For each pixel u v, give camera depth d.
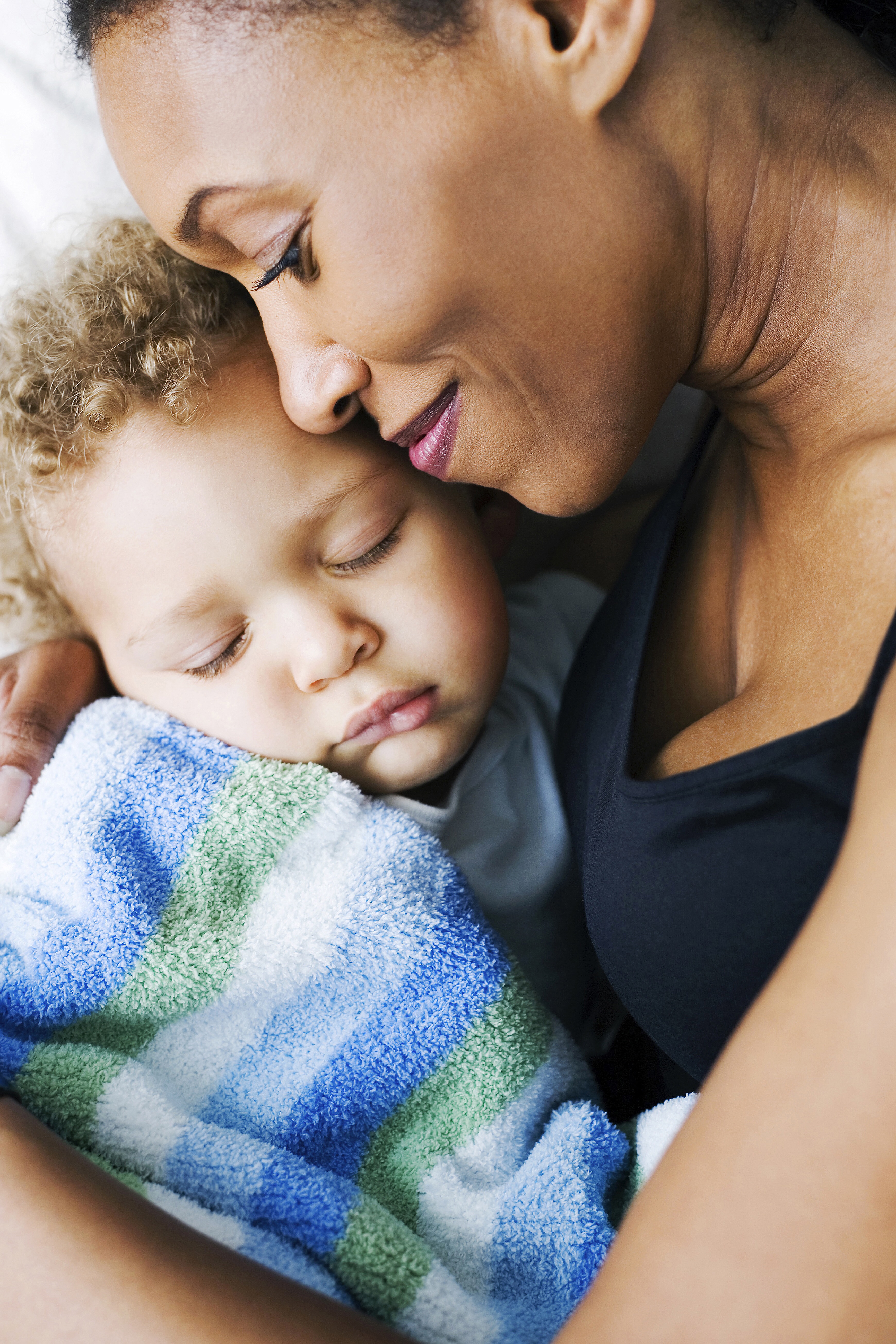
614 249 0.58
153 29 0.52
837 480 0.64
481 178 0.54
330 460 0.84
